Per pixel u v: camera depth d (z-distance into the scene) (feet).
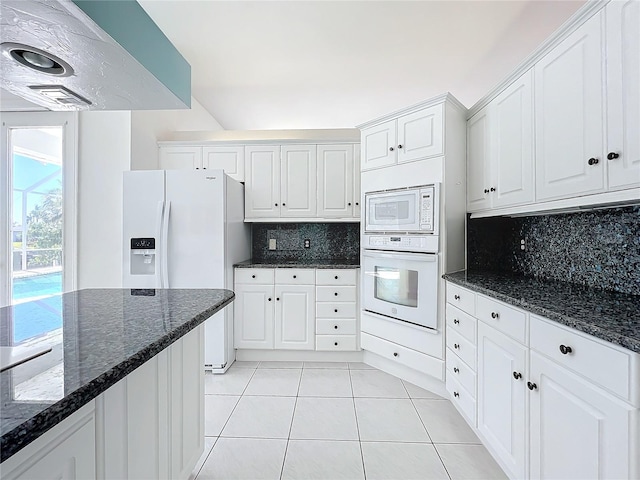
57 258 9.39
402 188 8.28
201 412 5.02
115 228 9.32
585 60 4.37
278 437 6.17
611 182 3.98
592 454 3.26
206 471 5.28
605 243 5.33
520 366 4.49
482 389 5.63
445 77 10.44
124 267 8.90
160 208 8.83
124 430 3.14
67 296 4.83
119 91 3.99
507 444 4.82
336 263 10.69
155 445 3.72
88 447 2.62
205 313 3.92
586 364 3.34
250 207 10.97
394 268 8.50
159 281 8.80
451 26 7.84
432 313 7.66
